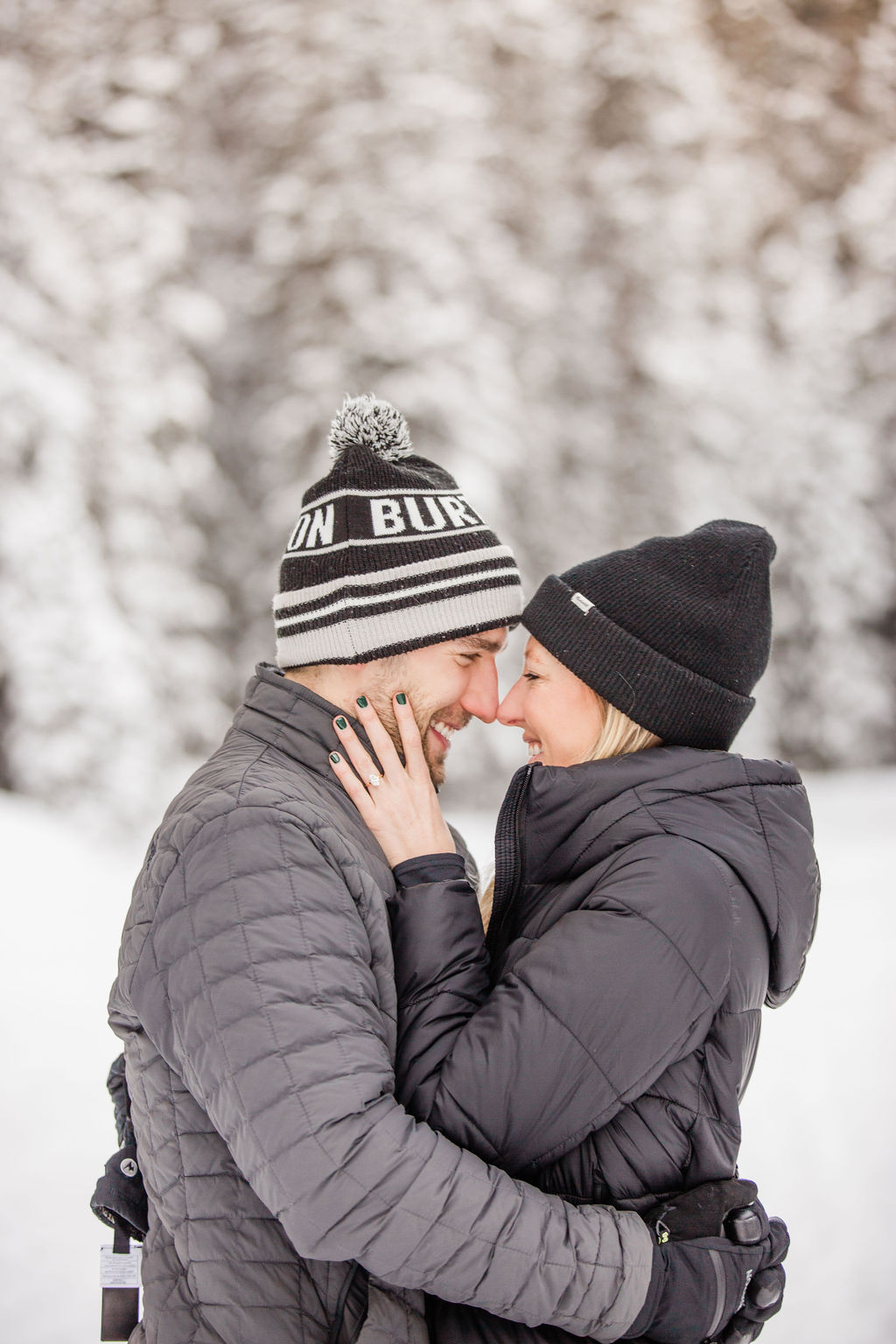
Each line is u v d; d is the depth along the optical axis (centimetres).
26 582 951
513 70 1625
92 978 566
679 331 1571
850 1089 457
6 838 759
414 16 1434
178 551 1207
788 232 1755
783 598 1598
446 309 1284
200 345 1271
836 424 1655
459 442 1242
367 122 1365
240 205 1496
